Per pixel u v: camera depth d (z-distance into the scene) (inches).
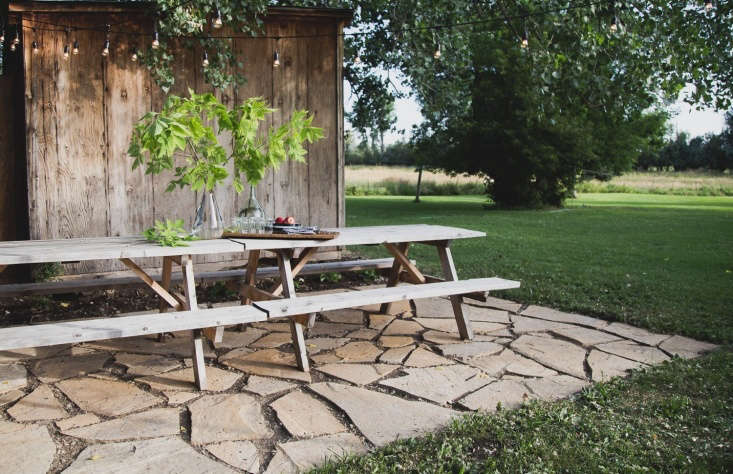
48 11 222.5
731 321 185.5
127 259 149.2
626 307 205.9
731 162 1448.1
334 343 168.2
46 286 176.7
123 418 116.9
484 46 733.3
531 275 266.8
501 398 127.6
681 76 293.1
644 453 100.6
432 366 148.3
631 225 524.1
